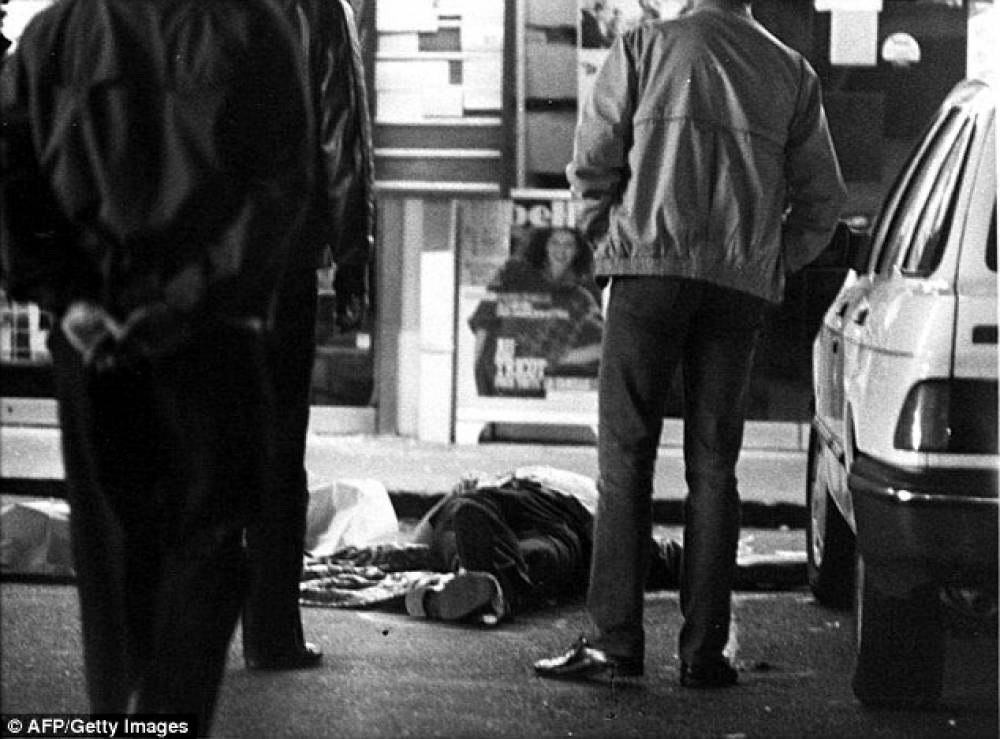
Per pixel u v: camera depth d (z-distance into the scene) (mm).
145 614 6066
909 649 8234
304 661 8875
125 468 5977
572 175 8516
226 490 5941
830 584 11102
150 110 6035
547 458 18141
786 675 9078
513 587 10555
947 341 7809
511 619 10406
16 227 6039
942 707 8430
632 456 8492
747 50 8484
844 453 9336
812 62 18375
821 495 11016
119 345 5926
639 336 8398
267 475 6023
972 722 8125
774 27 18359
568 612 10742
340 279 8680
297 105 6113
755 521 15055
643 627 9344
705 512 8602
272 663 8766
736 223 8375
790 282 18391
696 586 8633
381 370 19688
